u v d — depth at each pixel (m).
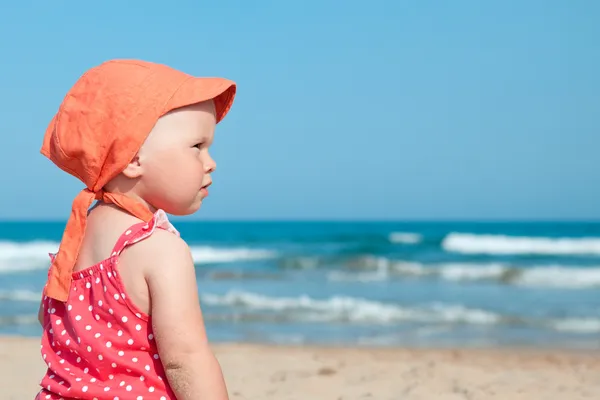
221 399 2.12
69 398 2.23
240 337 9.74
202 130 2.29
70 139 2.23
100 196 2.32
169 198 2.25
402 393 5.63
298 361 7.12
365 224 65.31
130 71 2.23
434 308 12.63
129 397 2.16
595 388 5.95
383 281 18.34
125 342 2.18
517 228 45.75
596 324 10.87
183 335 2.10
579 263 22.20
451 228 50.75
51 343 2.38
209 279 18.81
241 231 45.97
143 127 2.18
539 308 12.81
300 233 41.12
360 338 9.66
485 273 19.11
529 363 7.61
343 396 5.52
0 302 13.48
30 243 30.19
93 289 2.23
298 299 13.85
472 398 5.47
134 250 2.18
